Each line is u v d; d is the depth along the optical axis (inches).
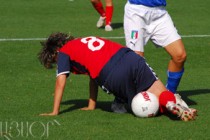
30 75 834.2
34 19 1337.4
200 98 710.5
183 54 663.1
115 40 1108.5
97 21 1320.1
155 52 988.6
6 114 621.3
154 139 535.5
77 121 591.8
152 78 611.8
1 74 837.8
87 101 690.2
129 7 670.5
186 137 541.6
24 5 1551.4
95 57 606.2
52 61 631.2
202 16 1400.1
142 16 663.1
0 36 1121.4
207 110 643.5
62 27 1237.1
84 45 614.2
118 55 605.9
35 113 625.3
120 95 612.4
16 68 876.6
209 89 762.2
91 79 638.5
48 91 736.3
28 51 991.6
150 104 598.2
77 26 1252.5
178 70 676.1
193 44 1057.5
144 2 663.1
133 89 609.3
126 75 599.8
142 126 573.9
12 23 1279.5
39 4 1568.7
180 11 1472.7
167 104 593.3
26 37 1112.2
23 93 724.7
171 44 663.8
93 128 567.2
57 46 622.8
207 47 1034.1
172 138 538.6
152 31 668.7
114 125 577.6
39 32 1170.0
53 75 834.8
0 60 926.4
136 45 668.7
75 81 796.6
